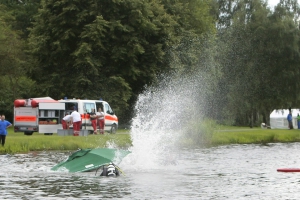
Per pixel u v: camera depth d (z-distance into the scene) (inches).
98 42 3191.4
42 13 3336.6
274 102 4419.3
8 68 3518.7
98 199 997.2
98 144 2190.0
